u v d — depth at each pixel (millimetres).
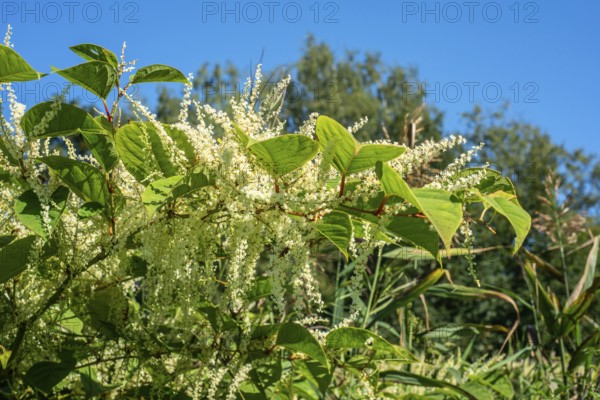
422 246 2053
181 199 2129
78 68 2016
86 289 2389
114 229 2230
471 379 3783
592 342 3922
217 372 2277
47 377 2115
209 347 2340
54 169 2119
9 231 2467
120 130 2115
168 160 2195
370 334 2371
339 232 2023
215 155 2045
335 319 3988
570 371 4023
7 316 2266
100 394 2373
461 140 2004
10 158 2066
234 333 2387
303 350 2221
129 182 2342
